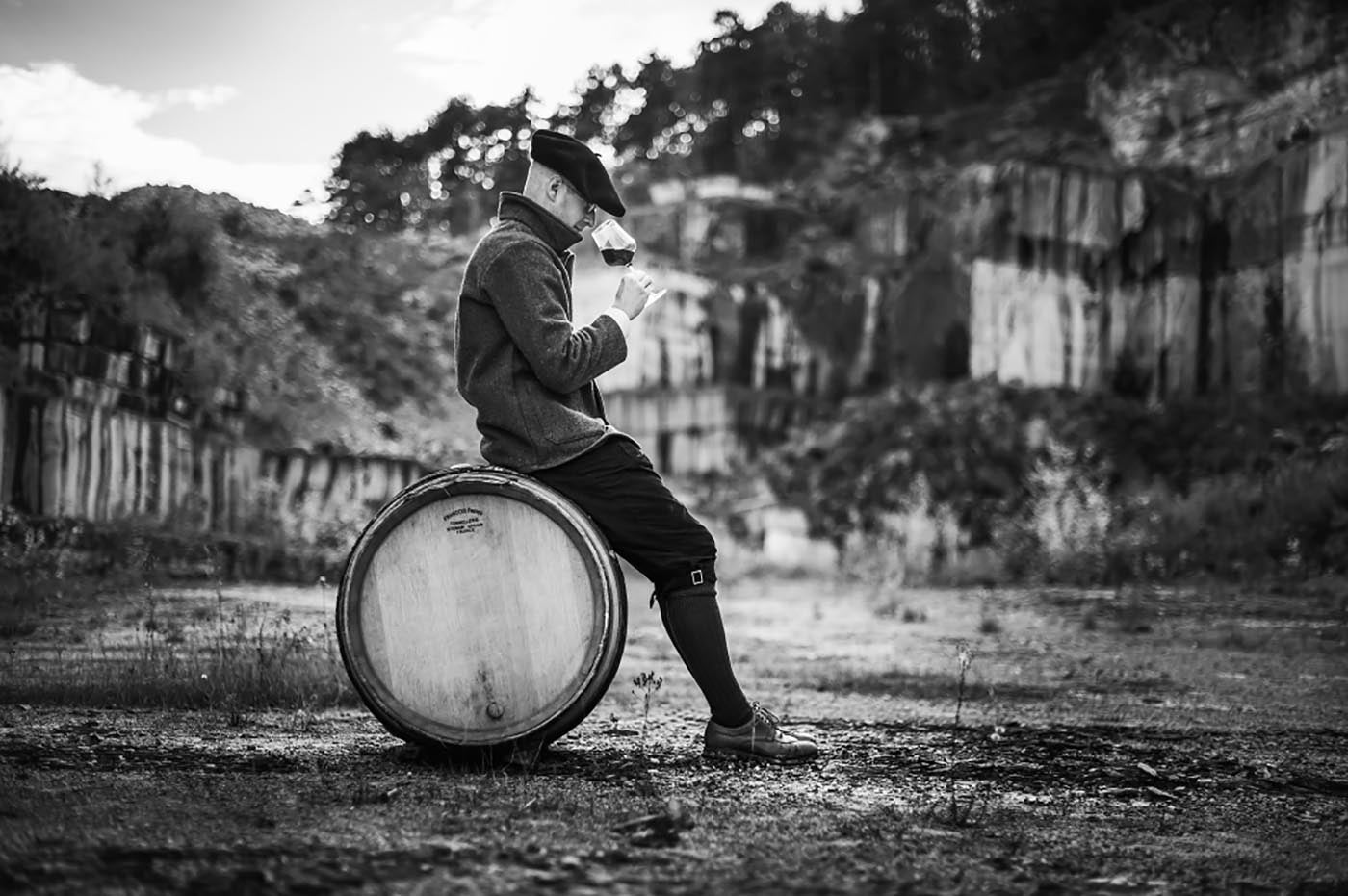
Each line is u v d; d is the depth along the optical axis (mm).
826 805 3232
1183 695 6781
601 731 4770
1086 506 24469
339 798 3070
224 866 2355
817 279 37938
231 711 4766
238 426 17344
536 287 3977
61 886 2172
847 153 53031
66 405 14023
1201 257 28953
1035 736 4914
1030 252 32969
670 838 2695
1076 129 42375
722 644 4078
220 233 14047
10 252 13344
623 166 62625
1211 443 25469
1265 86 33562
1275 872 2639
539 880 2299
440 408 21719
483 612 3865
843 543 29266
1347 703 6461
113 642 7074
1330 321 25812
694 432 37125
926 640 11078
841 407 35812
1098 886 2457
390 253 23172
